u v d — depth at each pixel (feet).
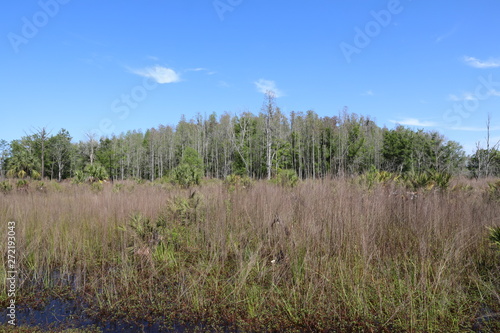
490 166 79.36
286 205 23.98
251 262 15.19
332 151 111.75
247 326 11.91
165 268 17.20
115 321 12.30
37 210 25.25
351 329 11.55
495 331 11.09
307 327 11.76
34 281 15.90
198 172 46.52
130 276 15.89
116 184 49.34
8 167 93.86
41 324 12.06
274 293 13.82
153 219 24.13
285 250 17.70
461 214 21.17
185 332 11.55
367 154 138.10
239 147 149.07
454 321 11.63
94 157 153.28
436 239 18.13
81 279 16.08
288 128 161.27
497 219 19.97
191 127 230.89
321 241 17.81
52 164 144.77
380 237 18.38
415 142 140.36
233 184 40.14
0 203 27.71
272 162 124.67
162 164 196.03
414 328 11.24
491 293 13.17
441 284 13.47
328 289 13.83
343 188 25.40
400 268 15.71
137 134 219.82
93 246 20.40
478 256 16.93
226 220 22.44
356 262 15.69
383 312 12.39
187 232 22.07
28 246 18.31
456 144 117.60
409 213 21.34
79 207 26.96
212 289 14.56
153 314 12.80
